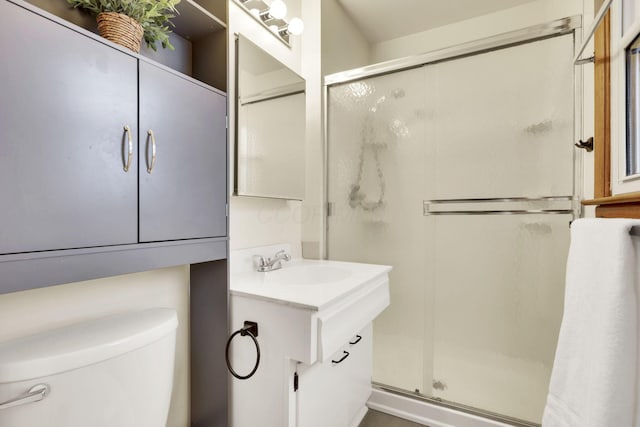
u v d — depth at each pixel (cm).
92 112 70
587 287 67
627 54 90
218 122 106
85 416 71
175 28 112
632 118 88
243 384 108
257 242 153
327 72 193
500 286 156
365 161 187
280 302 99
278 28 170
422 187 173
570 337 73
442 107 168
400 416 163
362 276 132
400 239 178
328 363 117
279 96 162
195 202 97
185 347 121
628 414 53
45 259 63
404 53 228
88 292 93
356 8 206
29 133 60
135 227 79
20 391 63
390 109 181
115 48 75
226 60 112
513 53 153
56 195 64
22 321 80
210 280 115
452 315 166
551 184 145
